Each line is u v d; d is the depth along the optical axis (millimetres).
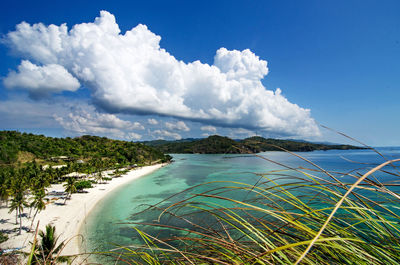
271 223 1025
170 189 56875
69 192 45375
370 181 761
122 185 65062
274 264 810
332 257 961
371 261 799
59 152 111375
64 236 25094
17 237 24094
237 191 37969
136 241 22891
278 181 28781
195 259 1062
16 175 47719
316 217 894
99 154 130250
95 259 14055
